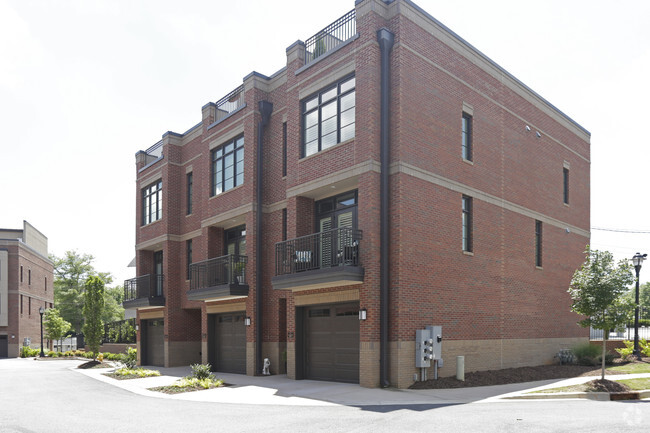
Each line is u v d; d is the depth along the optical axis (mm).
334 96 17891
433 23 17953
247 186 21391
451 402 12836
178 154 27859
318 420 10508
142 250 29922
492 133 20266
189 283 26078
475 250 18703
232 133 22781
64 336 68562
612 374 17938
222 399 14188
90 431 10086
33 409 13500
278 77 21562
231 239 23844
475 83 19641
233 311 22125
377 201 16062
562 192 24547
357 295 16234
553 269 23125
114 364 30266
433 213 17109
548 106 24094
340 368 17172
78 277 70625
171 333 26188
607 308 15516
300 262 17953
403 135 16312
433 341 16109
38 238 65812
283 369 20250
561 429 9078
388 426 9672
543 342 21703
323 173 17688
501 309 19578
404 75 16562
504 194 20547
